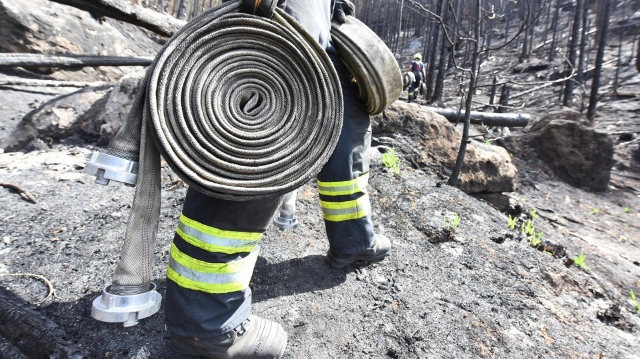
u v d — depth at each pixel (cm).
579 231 623
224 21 120
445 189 407
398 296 229
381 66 197
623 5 2942
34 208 287
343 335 194
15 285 200
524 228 384
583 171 864
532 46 2906
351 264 250
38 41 707
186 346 149
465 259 284
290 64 133
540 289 265
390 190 375
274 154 132
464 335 206
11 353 162
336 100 140
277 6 133
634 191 909
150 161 123
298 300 213
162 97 114
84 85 660
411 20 4034
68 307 188
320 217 313
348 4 207
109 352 164
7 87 579
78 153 417
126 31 1190
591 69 2186
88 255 234
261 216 140
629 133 1305
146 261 126
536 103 1894
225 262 138
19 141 431
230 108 127
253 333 155
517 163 864
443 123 503
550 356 203
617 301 297
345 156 212
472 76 419
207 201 133
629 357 218
